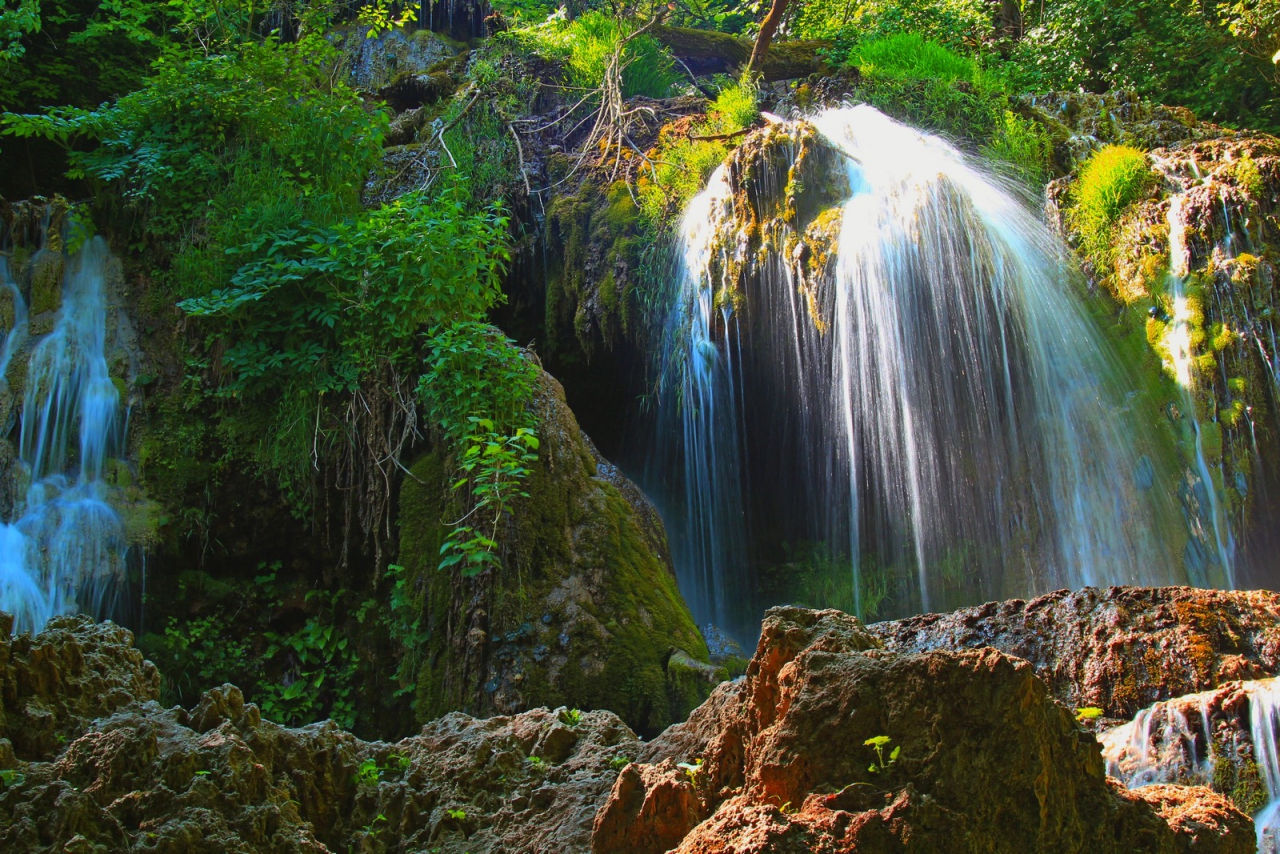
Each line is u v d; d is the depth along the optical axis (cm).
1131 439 870
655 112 1165
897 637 523
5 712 306
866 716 247
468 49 1435
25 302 884
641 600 755
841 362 914
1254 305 847
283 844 288
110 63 1264
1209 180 905
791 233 934
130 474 823
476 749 371
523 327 1103
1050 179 1038
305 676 785
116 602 779
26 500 805
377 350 831
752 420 994
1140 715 413
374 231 848
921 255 904
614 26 1273
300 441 812
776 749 251
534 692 704
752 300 949
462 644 732
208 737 307
